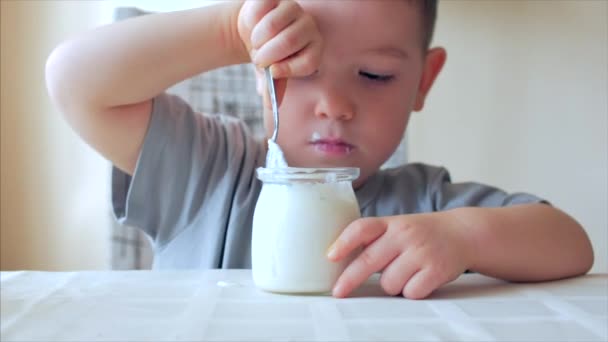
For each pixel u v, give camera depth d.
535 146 1.28
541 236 0.64
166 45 0.85
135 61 0.84
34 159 1.48
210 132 0.99
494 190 1.00
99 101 0.85
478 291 0.55
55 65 0.86
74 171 1.49
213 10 0.87
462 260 0.57
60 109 0.88
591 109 1.17
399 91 0.90
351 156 0.89
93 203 1.49
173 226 0.95
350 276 0.51
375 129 0.88
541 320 0.41
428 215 0.61
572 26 1.20
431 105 1.42
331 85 0.84
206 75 1.28
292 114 0.85
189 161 0.94
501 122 1.33
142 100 0.89
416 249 0.53
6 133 1.47
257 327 0.38
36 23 1.46
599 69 1.16
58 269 1.49
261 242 0.52
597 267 1.17
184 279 0.58
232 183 0.95
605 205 1.15
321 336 0.36
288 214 0.51
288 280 0.50
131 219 0.93
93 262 1.50
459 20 1.36
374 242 0.54
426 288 0.51
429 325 0.39
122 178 0.95
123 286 0.53
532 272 0.62
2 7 1.45
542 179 1.27
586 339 0.37
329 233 0.51
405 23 0.89
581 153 1.19
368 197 0.99
